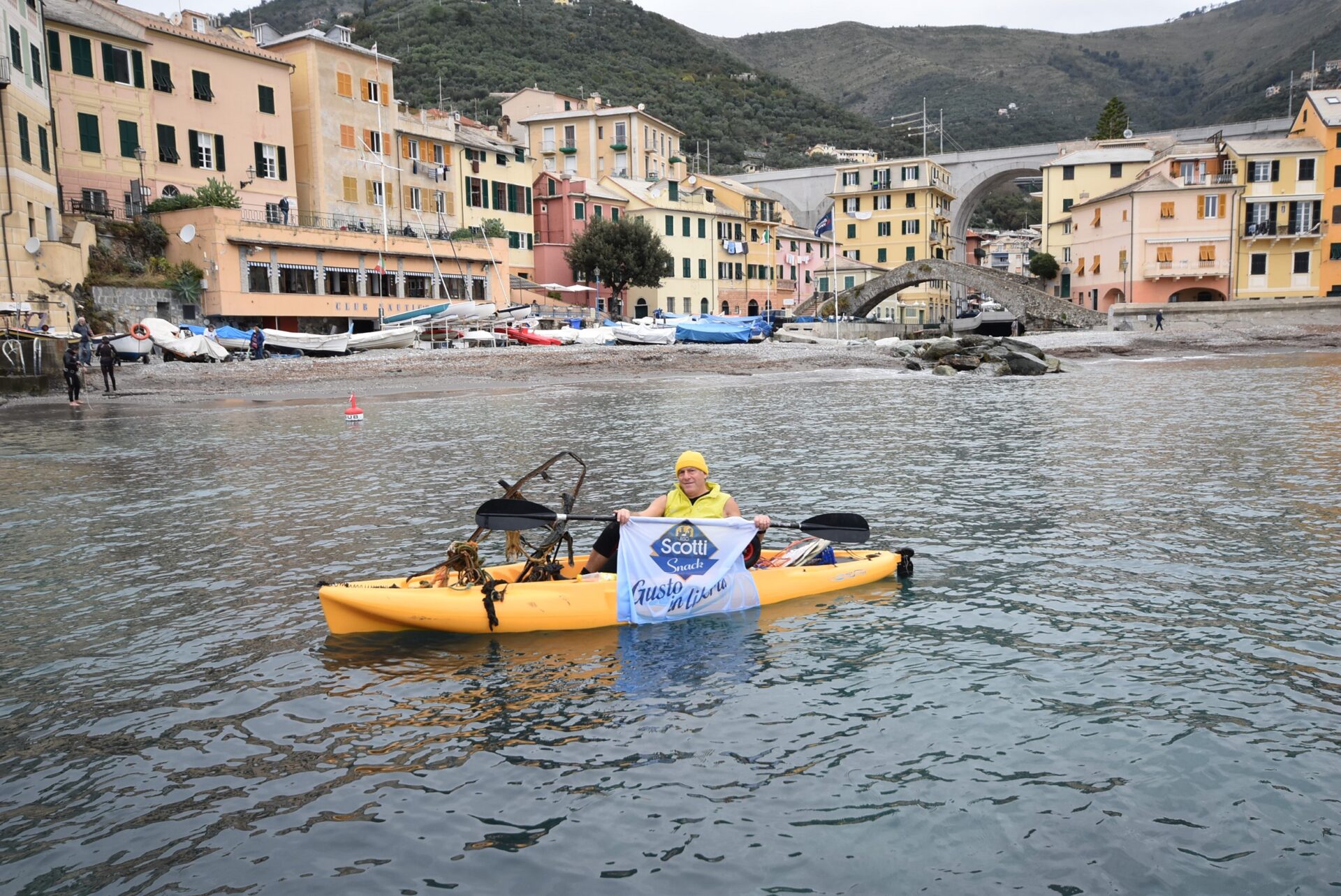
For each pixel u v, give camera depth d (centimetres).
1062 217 8725
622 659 688
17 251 3619
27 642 739
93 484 1454
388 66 6072
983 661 672
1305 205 7025
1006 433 1909
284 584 888
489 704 611
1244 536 1005
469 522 1136
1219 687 618
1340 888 412
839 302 7938
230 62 5128
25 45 3797
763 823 469
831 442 1811
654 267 7256
